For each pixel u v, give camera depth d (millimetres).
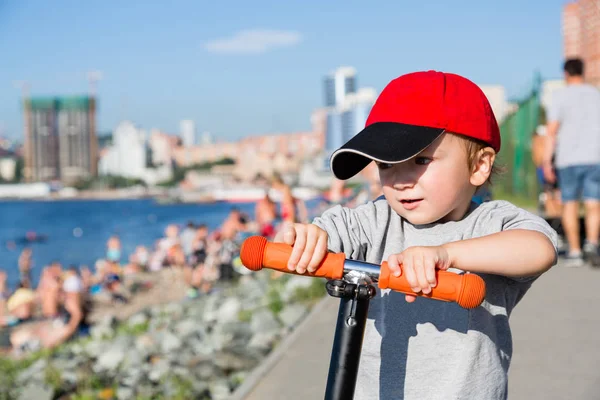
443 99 1891
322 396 4258
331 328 5980
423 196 1931
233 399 4285
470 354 1995
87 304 10891
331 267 1740
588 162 7500
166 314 10273
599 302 6160
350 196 14352
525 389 4125
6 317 13570
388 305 2096
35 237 54031
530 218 1976
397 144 1811
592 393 4016
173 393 5336
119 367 6363
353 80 178625
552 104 7590
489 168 2014
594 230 7723
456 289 1632
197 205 138875
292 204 11273
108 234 56469
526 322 5594
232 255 14477
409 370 2041
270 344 6109
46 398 5637
